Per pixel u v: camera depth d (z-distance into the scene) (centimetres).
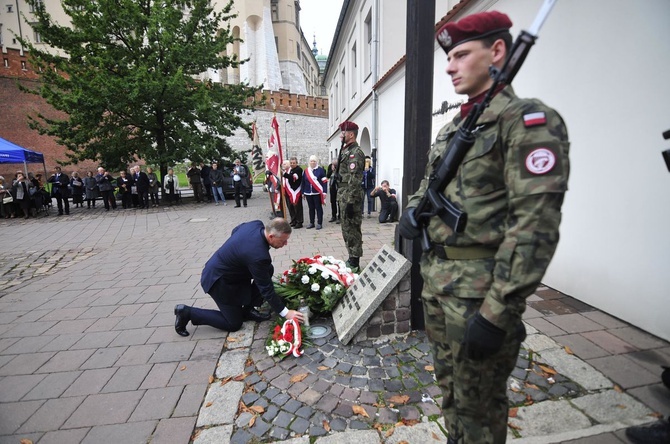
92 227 991
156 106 1477
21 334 334
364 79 1214
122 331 334
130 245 738
